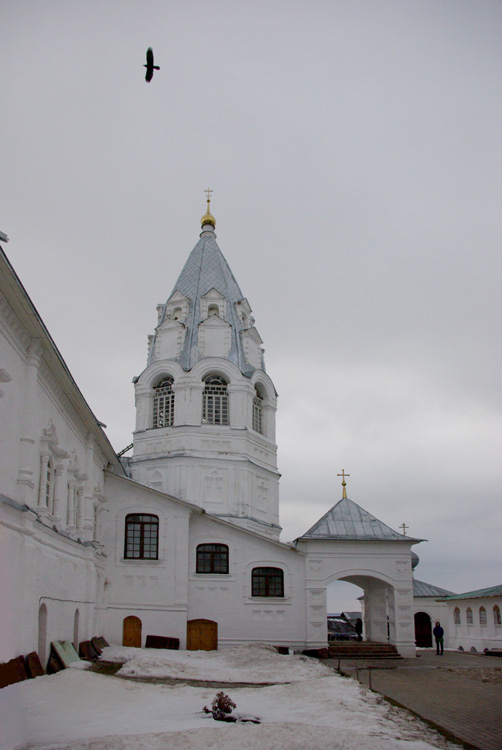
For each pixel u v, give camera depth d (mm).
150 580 39594
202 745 13117
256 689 22391
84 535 32719
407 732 15305
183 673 25375
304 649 39094
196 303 54188
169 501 40688
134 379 52719
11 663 19734
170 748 12961
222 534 41250
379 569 39969
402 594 39594
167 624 38875
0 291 19578
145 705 18781
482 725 16406
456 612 52281
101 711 17641
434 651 47625
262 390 53531
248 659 31406
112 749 12836
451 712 18359
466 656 40469
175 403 50031
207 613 39906
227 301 54688
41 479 24781
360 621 58688
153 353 53156
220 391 51094
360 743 13383
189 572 40500
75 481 31547
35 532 22766
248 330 54031
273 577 40656
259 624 39781
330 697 20188
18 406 22031
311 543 40438
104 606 38750
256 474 50125
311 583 39906
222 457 48531
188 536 40500
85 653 30109
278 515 51844
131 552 40062
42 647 24172
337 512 42562
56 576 26078
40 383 24375
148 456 49438
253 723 16219
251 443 50188
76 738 14094
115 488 40875
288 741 13320
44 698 18547
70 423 30062
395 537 40531
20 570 21156
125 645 38531
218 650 36531
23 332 22062
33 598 22234
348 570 39969
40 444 24812
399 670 30875
